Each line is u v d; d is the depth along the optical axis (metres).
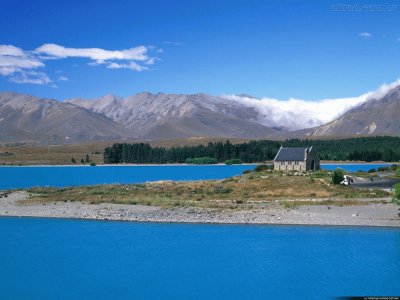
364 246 63.12
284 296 47.78
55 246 65.75
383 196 98.38
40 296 48.38
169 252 62.41
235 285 50.81
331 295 48.06
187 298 47.62
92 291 49.59
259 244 65.06
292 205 90.31
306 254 60.19
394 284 50.31
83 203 100.94
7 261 59.41
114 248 64.44
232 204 94.44
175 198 105.69
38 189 128.88
